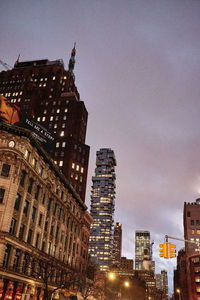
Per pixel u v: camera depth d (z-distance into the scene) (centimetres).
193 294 11212
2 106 5466
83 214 7775
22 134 4541
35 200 4944
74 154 11025
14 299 4131
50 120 11981
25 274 4409
